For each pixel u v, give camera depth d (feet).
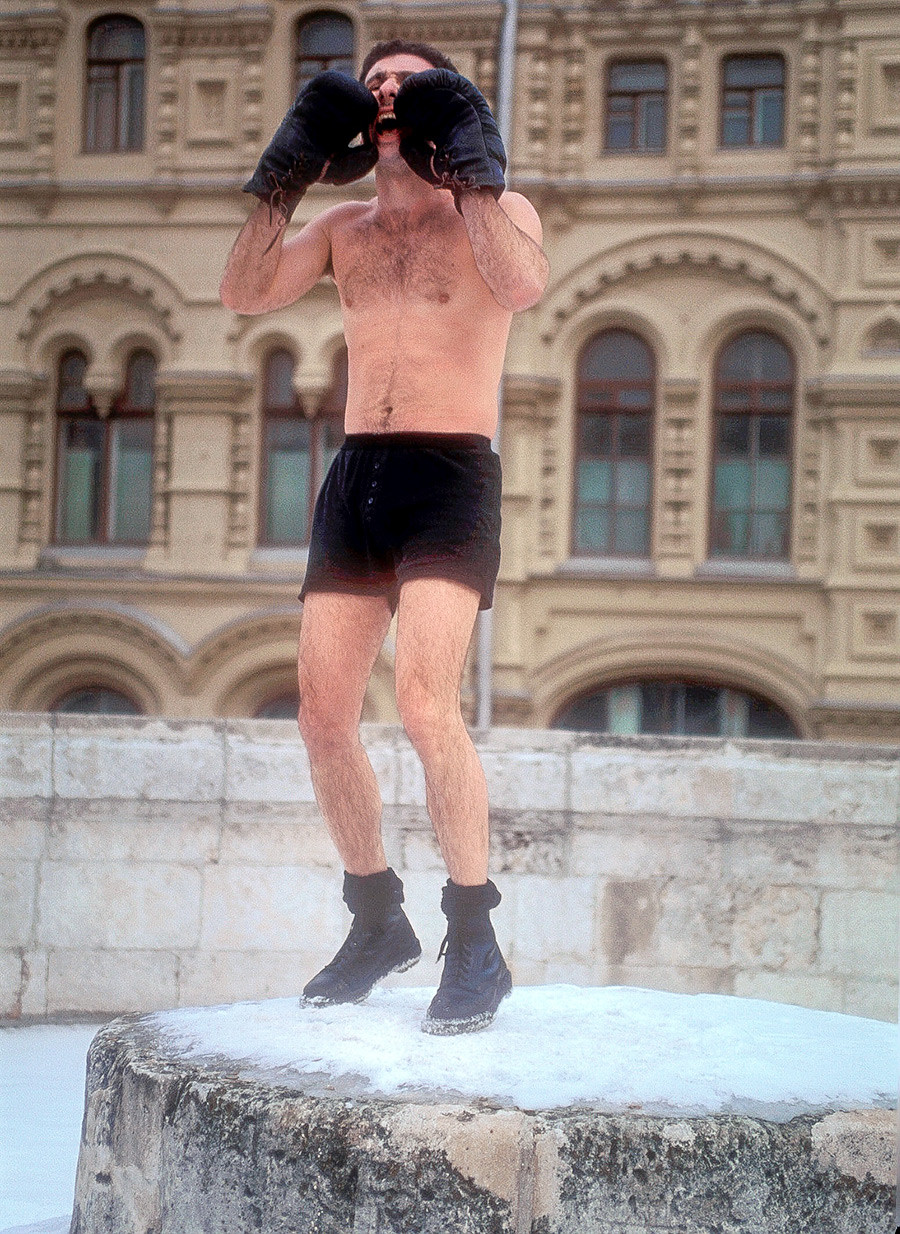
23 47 61.00
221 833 20.30
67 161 60.95
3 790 20.30
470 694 55.93
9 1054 18.37
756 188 56.80
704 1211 8.18
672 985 19.93
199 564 59.47
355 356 10.27
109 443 61.57
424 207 10.04
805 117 56.90
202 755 20.34
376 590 10.24
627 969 19.95
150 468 61.52
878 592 55.62
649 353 58.49
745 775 19.97
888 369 56.03
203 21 59.62
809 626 56.24
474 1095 8.57
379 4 57.57
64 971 20.21
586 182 57.21
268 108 59.77
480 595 9.78
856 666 55.62
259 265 10.03
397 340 10.00
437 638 9.58
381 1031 9.81
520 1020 10.28
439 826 9.96
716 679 56.85
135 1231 9.12
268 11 59.16
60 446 61.87
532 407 57.62
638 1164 8.15
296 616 57.41
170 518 59.88
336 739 10.33
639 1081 8.93
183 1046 9.71
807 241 57.00
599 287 57.82
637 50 58.08
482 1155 8.11
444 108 9.36
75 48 60.90
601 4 57.67
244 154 59.82
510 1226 8.07
